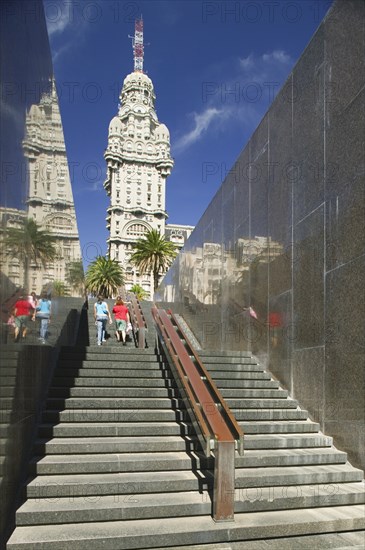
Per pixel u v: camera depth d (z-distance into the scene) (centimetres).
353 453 538
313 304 666
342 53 616
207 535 391
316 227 669
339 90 621
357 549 389
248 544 393
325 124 657
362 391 528
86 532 382
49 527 391
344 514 436
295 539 405
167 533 384
